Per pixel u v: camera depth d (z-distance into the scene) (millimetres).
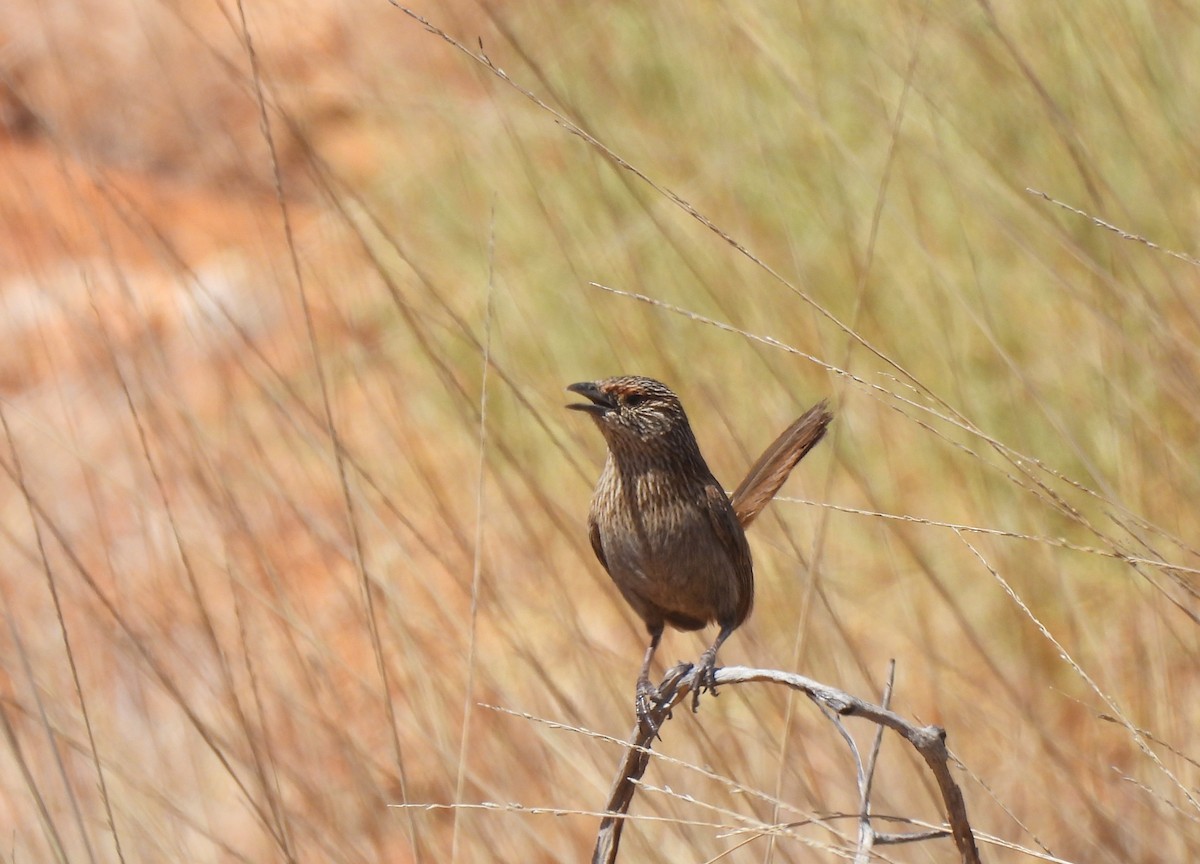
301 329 14695
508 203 15094
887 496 11328
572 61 15875
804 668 8633
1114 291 9945
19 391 15289
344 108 18109
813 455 11617
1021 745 9414
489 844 8742
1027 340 11672
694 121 14328
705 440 11328
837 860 8891
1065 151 11648
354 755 9359
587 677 9758
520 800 9562
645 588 7855
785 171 13109
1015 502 10945
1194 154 10539
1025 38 12195
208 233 17375
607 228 13859
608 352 13109
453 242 15570
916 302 12078
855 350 11734
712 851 8516
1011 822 9438
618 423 7562
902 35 12492
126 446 11242
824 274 12406
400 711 10516
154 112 19422
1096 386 11023
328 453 10609
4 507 14289
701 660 7004
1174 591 8852
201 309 9906
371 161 17234
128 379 11422
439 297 8578
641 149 14273
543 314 14156
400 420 11672
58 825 9578
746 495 8141
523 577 11969
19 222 13930
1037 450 11000
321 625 11578
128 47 20406
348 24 19266
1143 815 9242
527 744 10164
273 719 10562
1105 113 11961
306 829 8820
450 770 9219
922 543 11078
